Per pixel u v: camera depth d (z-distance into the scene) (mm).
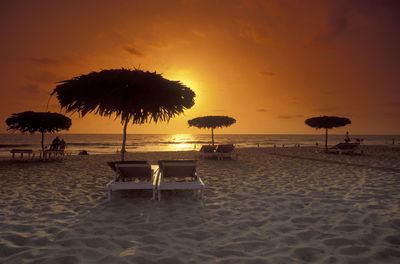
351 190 5215
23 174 7699
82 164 10586
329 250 2467
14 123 12078
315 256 2342
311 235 2854
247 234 2891
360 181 6234
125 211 3801
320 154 15414
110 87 4258
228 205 4148
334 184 5891
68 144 49375
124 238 2770
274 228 3086
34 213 3693
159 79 4605
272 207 4020
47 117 12211
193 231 2982
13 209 3898
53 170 8664
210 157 13906
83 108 4645
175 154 16641
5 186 5789
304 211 3791
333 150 16938
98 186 5809
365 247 2527
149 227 3121
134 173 4840
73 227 3107
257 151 18500
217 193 5027
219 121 14688
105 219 3428
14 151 12617
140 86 4324
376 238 2752
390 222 3268
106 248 2514
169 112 5324
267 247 2543
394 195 4754
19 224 3201
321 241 2682
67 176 7336
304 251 2447
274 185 5844
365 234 2863
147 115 4949
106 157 14500
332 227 3104
